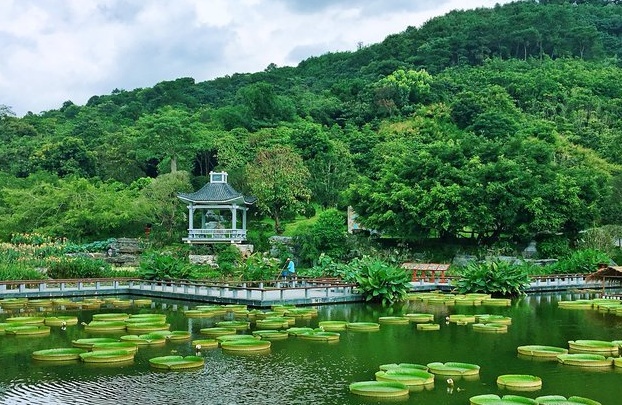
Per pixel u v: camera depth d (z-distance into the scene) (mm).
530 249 53406
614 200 59750
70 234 56656
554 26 139750
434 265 42781
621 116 97125
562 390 17969
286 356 21922
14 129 93938
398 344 23953
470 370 19609
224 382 18688
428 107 93875
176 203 59000
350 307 34125
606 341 24484
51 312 32094
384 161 66438
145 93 122500
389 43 141125
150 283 40062
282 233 59406
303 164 65438
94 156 74938
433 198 50969
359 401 16984
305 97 105000
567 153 75750
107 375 19359
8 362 20891
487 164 53594
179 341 24328
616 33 156375
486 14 158125
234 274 44719
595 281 44531
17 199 58594
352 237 54094
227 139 71688
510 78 109562
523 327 27719
